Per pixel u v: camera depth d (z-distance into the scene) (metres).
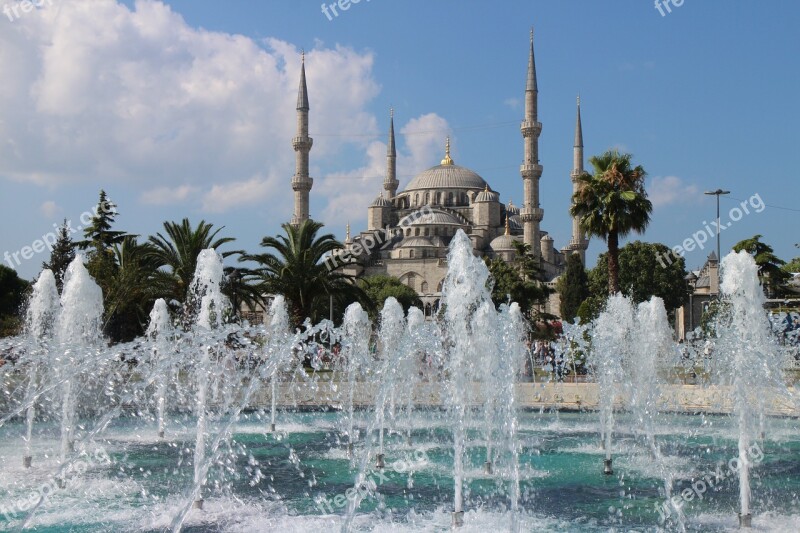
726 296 14.39
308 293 41.50
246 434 20.19
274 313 29.95
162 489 13.10
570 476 14.59
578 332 33.12
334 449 17.80
